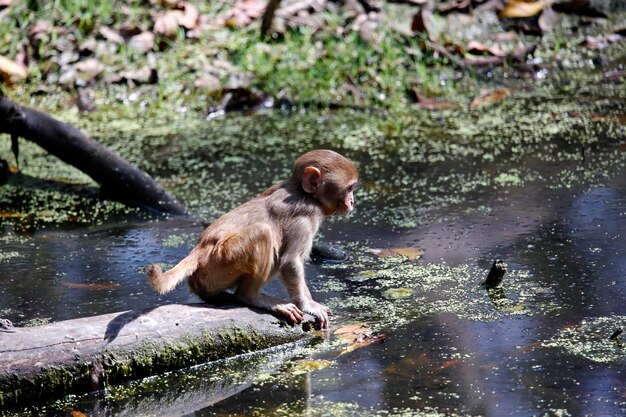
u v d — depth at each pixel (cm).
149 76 1748
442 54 1784
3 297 971
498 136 1465
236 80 1734
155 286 795
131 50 1791
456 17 1881
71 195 1326
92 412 735
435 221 1141
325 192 885
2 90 1664
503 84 1719
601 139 1403
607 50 1802
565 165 1304
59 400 754
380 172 1342
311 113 1662
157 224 1201
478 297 915
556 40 1834
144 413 730
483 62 1766
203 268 842
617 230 1058
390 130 1539
